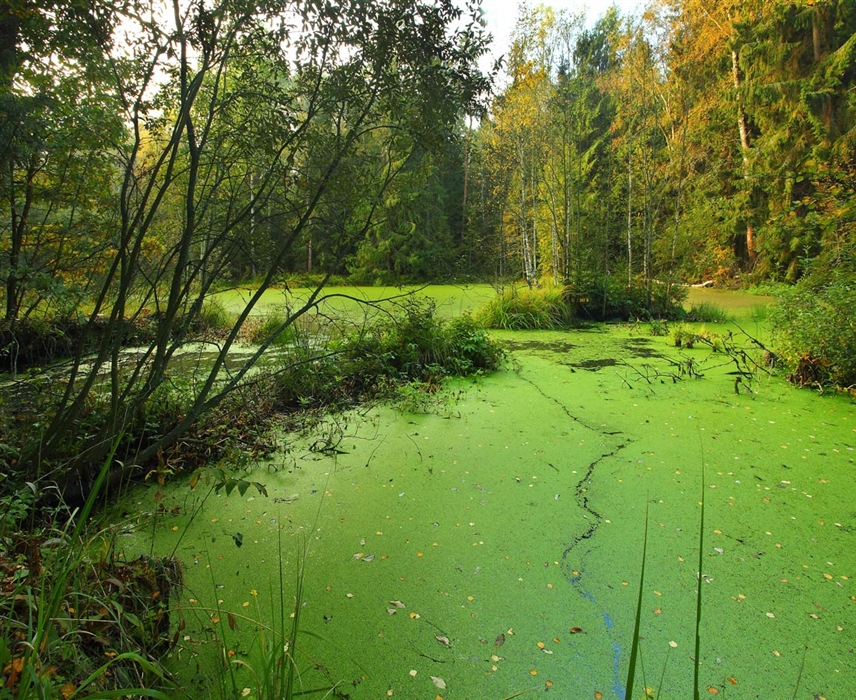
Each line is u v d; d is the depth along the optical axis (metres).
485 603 1.98
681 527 2.49
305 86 2.54
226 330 7.46
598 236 11.95
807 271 6.20
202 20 2.14
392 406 4.46
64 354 4.46
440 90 2.51
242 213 2.62
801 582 2.07
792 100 13.44
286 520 2.57
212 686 1.55
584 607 1.95
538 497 2.81
